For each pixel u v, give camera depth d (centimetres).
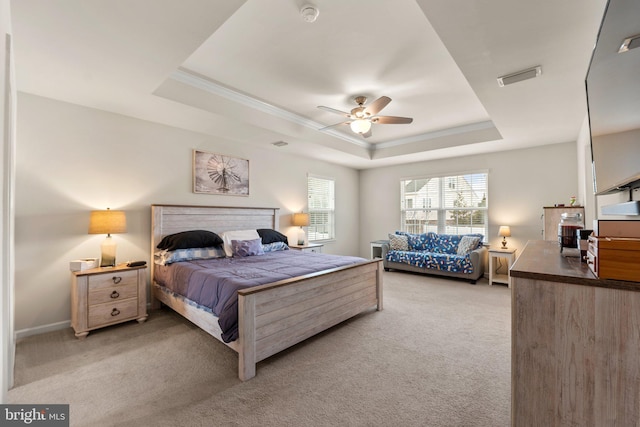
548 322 110
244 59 274
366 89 335
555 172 473
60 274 298
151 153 365
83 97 293
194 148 407
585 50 206
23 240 279
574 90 271
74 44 204
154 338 274
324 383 202
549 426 110
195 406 178
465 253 512
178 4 167
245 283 231
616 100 138
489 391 192
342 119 441
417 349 252
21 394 189
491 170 537
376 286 352
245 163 470
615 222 108
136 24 184
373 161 617
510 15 172
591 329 103
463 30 186
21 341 267
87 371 217
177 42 203
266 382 204
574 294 105
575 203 425
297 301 248
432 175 607
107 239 310
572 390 106
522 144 476
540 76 246
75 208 308
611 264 99
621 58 127
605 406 101
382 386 198
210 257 360
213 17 178
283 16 214
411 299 400
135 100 301
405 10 208
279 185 528
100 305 285
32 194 285
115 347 256
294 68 289
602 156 160
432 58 270
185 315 288
